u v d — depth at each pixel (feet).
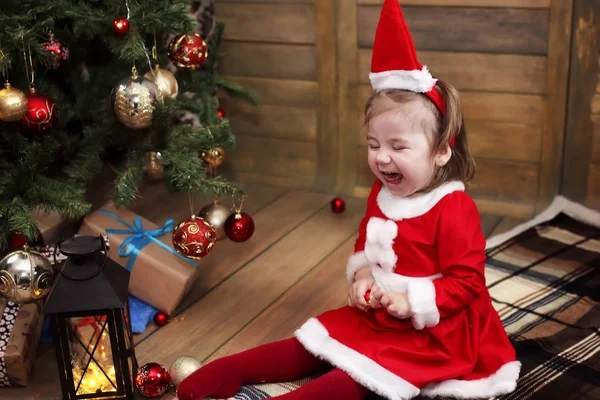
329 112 8.13
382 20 4.23
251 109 8.54
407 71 4.19
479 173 7.67
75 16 5.17
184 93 6.98
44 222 5.64
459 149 4.54
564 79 6.95
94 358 4.45
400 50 4.19
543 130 7.22
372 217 4.57
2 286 4.68
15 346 4.80
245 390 4.70
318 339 4.55
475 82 7.33
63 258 5.32
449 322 4.41
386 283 4.47
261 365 4.67
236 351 5.29
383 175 4.40
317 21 7.80
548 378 4.73
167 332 5.55
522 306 5.70
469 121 7.50
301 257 6.74
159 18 5.40
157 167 5.97
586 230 6.98
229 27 8.25
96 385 4.55
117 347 4.40
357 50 7.76
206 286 6.23
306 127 8.32
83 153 5.67
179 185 5.35
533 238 6.86
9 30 4.82
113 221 5.85
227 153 8.85
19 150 5.41
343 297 6.02
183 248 5.36
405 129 4.19
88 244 4.36
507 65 7.14
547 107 7.13
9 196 5.02
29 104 4.98
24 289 4.65
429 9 7.25
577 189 7.27
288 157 8.55
